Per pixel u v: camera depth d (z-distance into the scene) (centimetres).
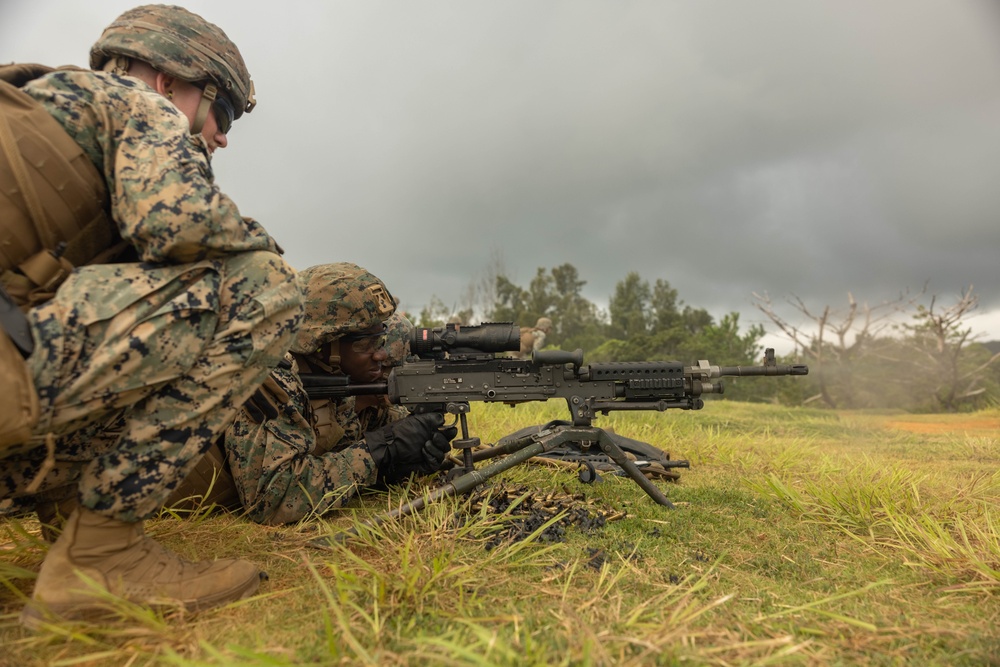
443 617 175
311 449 281
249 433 267
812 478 394
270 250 199
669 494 334
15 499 217
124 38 205
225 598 183
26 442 153
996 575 206
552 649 154
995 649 162
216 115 233
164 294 172
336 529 254
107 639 163
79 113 168
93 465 170
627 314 5344
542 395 303
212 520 269
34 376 153
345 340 323
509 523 263
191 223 168
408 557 206
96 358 160
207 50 216
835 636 172
